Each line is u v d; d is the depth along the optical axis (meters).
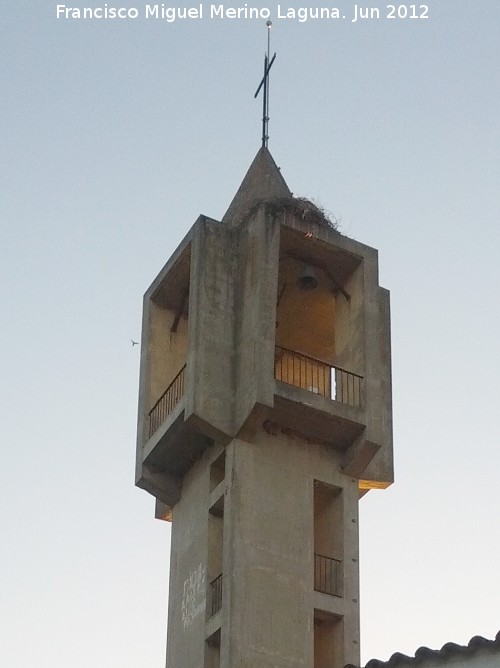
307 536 35.06
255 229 37.31
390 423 38.59
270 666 32.81
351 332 38.09
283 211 37.66
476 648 27.81
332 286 39.53
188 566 36.09
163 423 36.94
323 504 37.00
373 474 37.56
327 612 34.44
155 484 37.66
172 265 38.84
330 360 41.50
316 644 35.19
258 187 41.25
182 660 34.78
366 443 36.12
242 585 33.53
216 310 36.69
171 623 36.03
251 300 36.47
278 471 35.59
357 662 34.12
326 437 36.59
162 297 39.91
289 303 40.47
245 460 35.19
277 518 34.88
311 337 41.41
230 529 34.22
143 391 38.72
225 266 37.44
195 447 36.94
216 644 34.09
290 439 36.28
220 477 36.62
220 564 35.28
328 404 35.94
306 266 38.56
